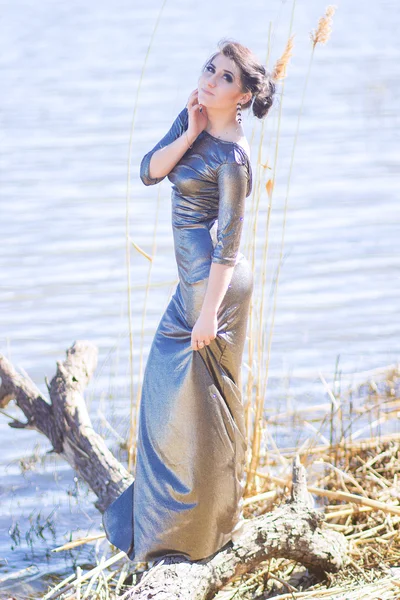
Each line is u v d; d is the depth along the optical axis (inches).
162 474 286.8
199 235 277.4
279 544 301.9
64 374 388.8
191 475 282.0
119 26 1284.4
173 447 283.4
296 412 442.3
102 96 941.8
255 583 312.5
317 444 414.0
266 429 402.0
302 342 502.3
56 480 403.2
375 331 512.1
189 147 274.1
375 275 570.9
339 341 503.8
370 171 738.2
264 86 272.5
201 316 271.7
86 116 877.2
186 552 288.4
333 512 348.2
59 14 1379.2
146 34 1226.0
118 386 458.9
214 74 268.5
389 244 610.5
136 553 295.0
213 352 279.6
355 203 677.9
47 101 929.5
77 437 366.3
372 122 861.2
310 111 893.8
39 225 637.3
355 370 478.0
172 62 1074.7
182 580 282.0
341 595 290.8
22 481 401.4
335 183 713.0
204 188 274.1
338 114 885.2
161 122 853.8
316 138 813.2
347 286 559.2
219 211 269.4
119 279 564.1
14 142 805.9
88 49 1155.3
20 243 607.5
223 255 268.5
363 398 454.9
